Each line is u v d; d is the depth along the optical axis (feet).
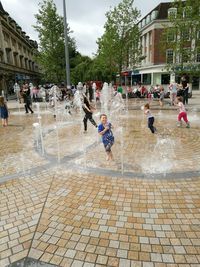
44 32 100.32
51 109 59.11
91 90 74.90
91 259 9.44
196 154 21.13
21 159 21.21
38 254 9.79
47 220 12.02
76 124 37.45
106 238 10.58
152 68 121.80
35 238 10.75
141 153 21.72
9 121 43.09
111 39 86.58
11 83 144.36
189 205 12.93
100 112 49.65
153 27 117.60
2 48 130.11
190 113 44.80
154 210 12.55
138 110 51.34
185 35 64.59
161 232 10.85
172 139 26.43
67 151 22.95
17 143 26.96
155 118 40.22
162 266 8.98
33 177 17.19
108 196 14.10
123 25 85.35
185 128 31.94
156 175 16.76
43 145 25.43
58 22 100.07
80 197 14.11
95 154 21.75
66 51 64.03
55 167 18.88
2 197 14.51
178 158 20.20
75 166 18.93
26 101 52.49
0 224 11.85
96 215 12.28
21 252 9.95
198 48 63.36
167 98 79.05
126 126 34.19
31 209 13.06
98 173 17.40
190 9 60.95
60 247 10.14
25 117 47.44
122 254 9.62
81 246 10.15
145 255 9.53
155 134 28.91
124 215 12.21
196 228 11.07
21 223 11.87
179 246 9.96
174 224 11.39
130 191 14.61
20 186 15.84
